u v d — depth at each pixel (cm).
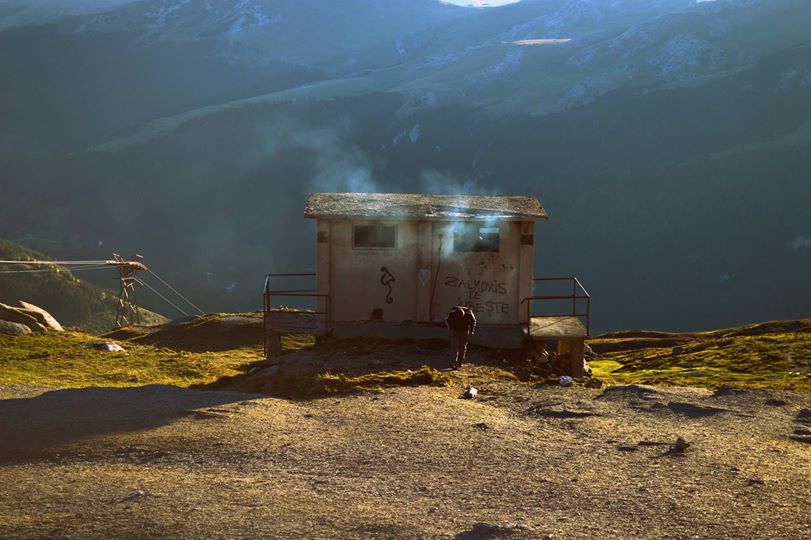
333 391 1680
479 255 2566
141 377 2530
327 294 2559
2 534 814
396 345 2423
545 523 825
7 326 3531
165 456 1134
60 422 1387
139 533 808
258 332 4616
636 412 1436
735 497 904
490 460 1088
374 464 1074
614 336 7212
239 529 813
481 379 1978
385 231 2559
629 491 934
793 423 1341
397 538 782
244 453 1139
